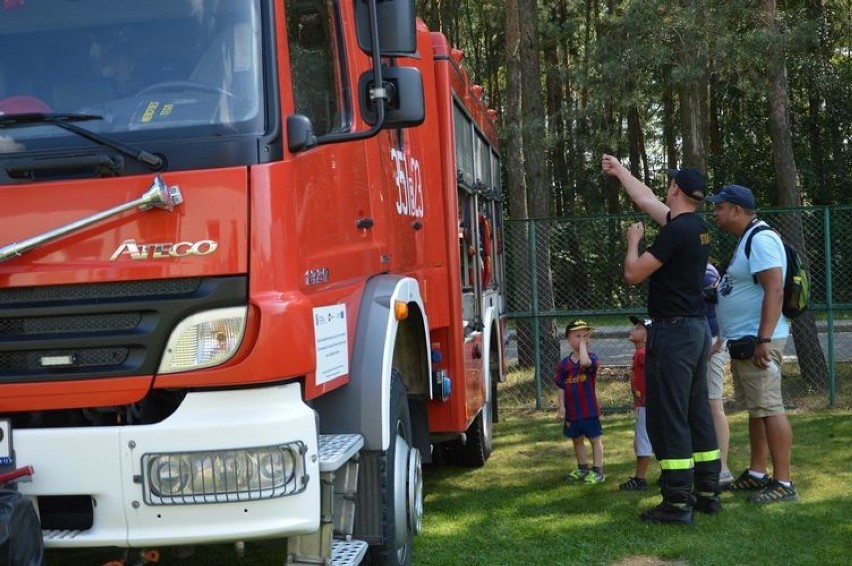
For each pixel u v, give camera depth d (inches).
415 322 216.8
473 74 1400.1
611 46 595.8
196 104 147.9
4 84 152.4
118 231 141.3
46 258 141.9
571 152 1261.1
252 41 150.9
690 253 249.6
